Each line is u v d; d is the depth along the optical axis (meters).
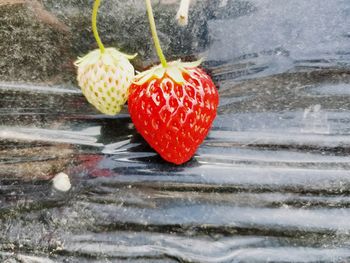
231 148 0.15
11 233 0.14
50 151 0.15
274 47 0.16
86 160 0.15
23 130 0.16
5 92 0.16
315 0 0.16
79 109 0.16
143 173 0.15
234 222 0.14
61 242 0.14
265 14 0.16
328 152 0.15
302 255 0.13
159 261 0.13
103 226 0.14
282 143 0.15
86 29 0.16
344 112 0.16
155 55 0.16
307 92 0.16
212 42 0.16
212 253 0.13
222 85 0.16
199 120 0.13
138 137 0.15
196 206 0.14
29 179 0.15
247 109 0.16
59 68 0.16
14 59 0.16
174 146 0.13
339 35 0.16
